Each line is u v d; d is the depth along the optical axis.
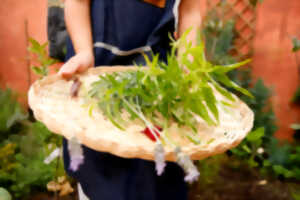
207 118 0.79
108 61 1.09
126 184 0.87
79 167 0.89
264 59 2.38
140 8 1.05
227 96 0.79
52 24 1.38
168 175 0.93
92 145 0.59
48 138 1.66
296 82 2.34
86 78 0.93
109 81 0.83
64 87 0.90
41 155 1.76
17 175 1.71
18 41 2.45
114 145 0.58
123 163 0.88
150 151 0.57
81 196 1.05
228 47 2.30
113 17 1.06
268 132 2.22
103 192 0.86
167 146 0.66
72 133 0.59
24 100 2.42
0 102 2.15
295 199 1.77
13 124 2.09
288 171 2.09
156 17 1.08
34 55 2.41
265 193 1.94
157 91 0.78
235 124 0.83
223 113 0.89
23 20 2.43
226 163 2.21
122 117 0.78
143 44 1.09
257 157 2.27
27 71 2.46
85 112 0.76
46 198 1.73
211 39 2.32
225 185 1.99
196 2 1.20
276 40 2.34
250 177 2.10
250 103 2.21
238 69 2.35
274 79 2.38
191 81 0.77
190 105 0.78
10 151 1.75
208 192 1.90
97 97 0.81
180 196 0.95
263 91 2.22
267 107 2.34
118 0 1.04
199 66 0.76
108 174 0.87
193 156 0.61
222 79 0.77
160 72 0.76
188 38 1.14
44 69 1.43
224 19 2.42
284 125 2.40
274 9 2.30
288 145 2.29
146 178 0.88
